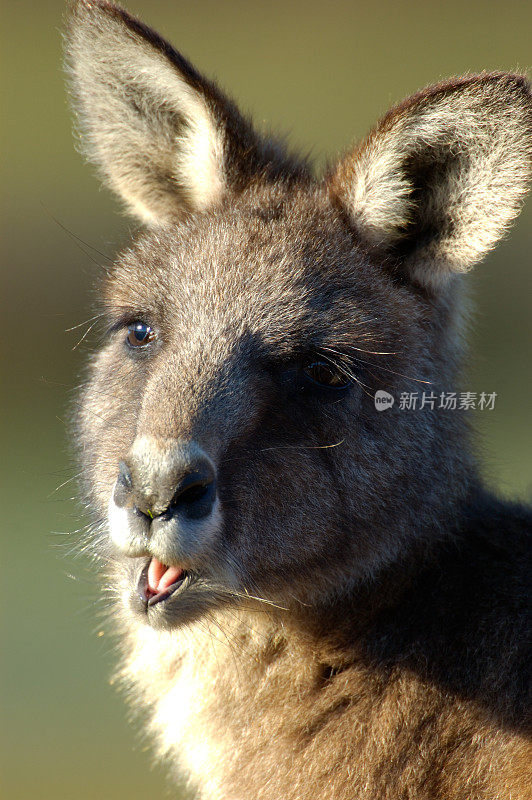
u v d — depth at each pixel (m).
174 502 11.02
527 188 12.32
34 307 40.66
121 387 13.21
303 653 12.82
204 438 11.33
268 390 12.14
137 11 70.56
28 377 39.78
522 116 12.11
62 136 54.53
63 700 26.41
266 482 11.93
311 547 12.28
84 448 13.89
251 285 12.59
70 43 14.32
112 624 14.97
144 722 16.17
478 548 12.95
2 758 23.62
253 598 12.28
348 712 12.46
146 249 13.88
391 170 13.05
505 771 11.81
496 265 41.06
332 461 12.34
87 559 14.80
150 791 22.36
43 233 44.03
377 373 12.59
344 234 13.27
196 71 14.00
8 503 34.28
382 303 12.89
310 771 12.39
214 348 12.09
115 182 15.52
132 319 13.29
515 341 39.50
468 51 62.72
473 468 13.51
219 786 13.25
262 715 12.87
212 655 13.20
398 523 12.59
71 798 21.95
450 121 12.57
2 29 65.69
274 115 53.62
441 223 13.23
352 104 55.66
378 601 12.70
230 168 14.39
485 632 12.30
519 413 37.41
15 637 28.58
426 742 12.12
